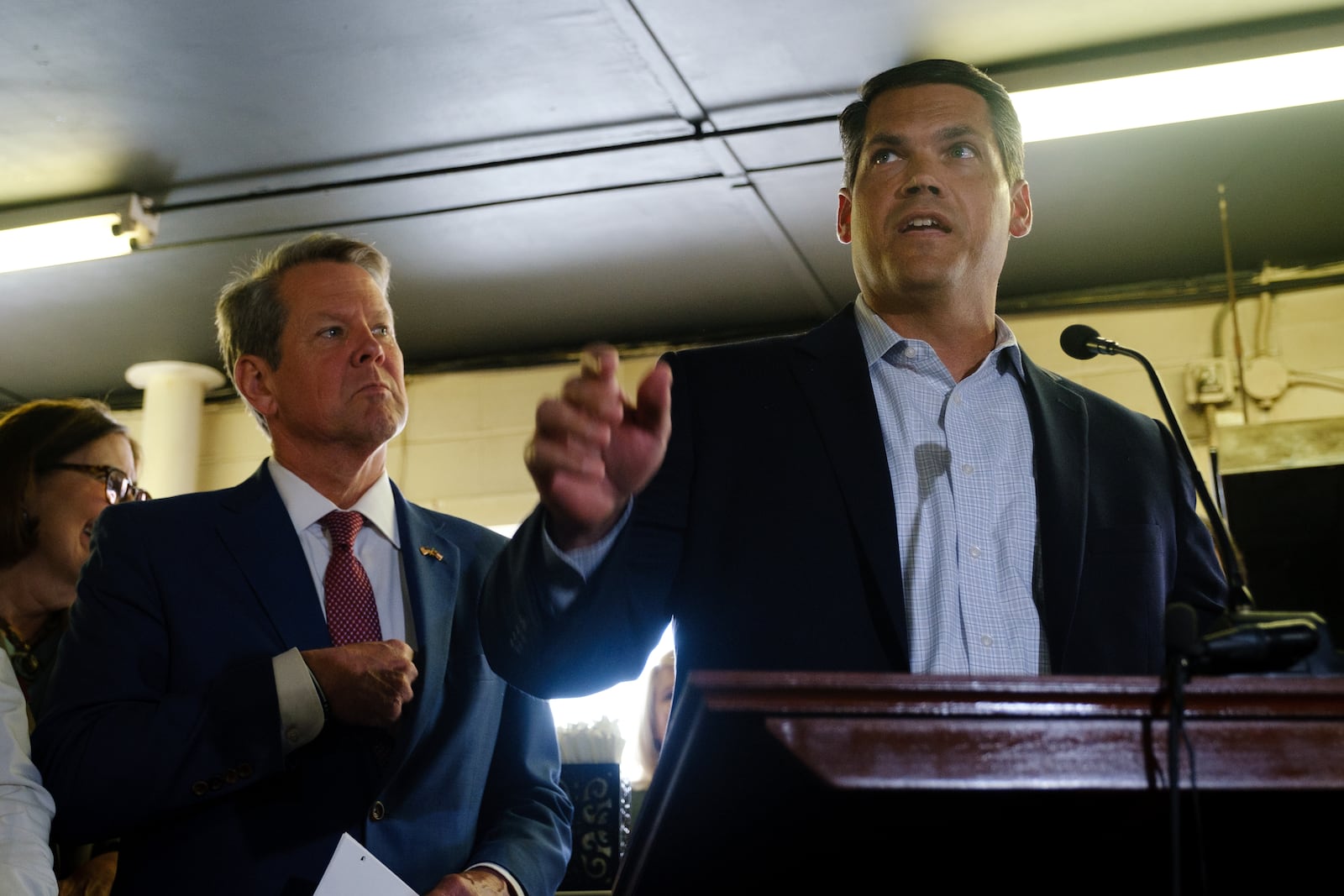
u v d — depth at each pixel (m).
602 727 2.69
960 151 1.71
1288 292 4.87
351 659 1.80
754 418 1.55
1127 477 1.57
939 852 0.90
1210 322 4.93
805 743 0.80
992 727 0.82
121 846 1.86
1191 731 0.84
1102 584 1.47
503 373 5.69
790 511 1.47
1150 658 1.43
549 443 1.09
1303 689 0.84
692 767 0.83
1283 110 3.94
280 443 2.15
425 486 5.60
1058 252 4.85
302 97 3.94
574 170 4.33
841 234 1.93
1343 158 4.20
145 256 4.81
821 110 3.98
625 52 3.73
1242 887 0.93
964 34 3.66
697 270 5.00
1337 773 0.83
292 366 2.13
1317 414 4.73
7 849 1.69
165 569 1.93
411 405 5.71
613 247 4.84
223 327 2.29
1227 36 3.65
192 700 1.79
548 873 1.93
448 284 5.11
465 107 3.99
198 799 1.75
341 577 2.02
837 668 1.38
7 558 2.44
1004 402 1.64
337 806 1.84
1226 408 4.82
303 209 4.54
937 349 1.69
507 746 2.07
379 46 3.70
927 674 0.82
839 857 0.93
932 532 1.53
